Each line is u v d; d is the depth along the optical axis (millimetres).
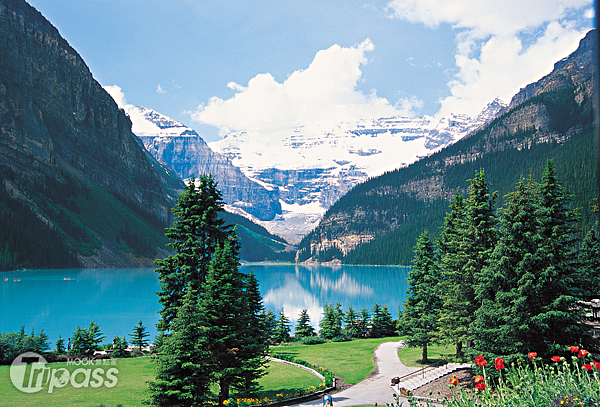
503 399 13344
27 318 96500
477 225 41781
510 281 31828
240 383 36938
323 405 36875
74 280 180625
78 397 36219
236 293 36531
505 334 30609
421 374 46750
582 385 12789
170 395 29266
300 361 56188
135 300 127562
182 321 30234
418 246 56250
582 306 31250
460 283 41875
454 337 42750
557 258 31406
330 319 83250
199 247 39469
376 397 39625
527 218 31969
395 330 84438
